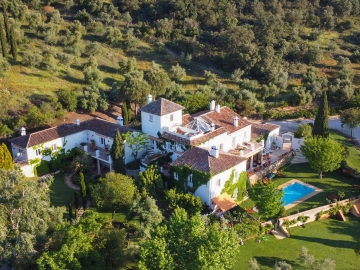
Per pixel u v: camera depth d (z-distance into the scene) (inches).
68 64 3836.1
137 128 2903.5
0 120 2940.5
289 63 4707.2
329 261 1720.0
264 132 2871.6
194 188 2170.3
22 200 1496.1
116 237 1556.3
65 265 1354.6
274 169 2657.5
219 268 1354.6
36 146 2497.5
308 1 6038.4
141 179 2180.1
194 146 2345.0
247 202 2320.4
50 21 4510.3
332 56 4928.6
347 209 2260.1
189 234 1440.7
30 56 3659.0
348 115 3292.3
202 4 5531.5
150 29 4918.8
